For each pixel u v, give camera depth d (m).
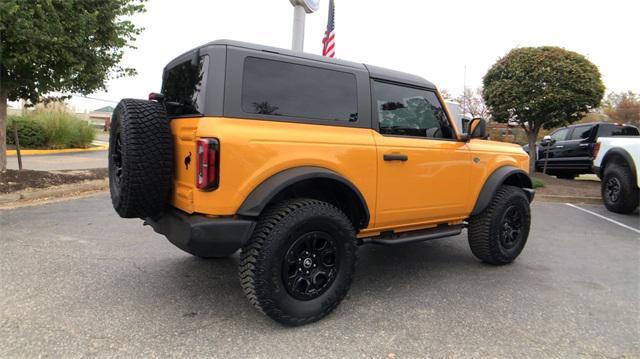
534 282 4.08
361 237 3.67
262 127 2.89
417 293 3.71
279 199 3.12
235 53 2.88
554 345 2.84
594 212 8.08
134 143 2.86
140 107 2.99
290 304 2.91
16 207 6.83
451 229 4.28
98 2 7.91
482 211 4.43
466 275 4.24
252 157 2.81
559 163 12.79
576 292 3.83
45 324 2.89
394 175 3.60
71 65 7.63
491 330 3.03
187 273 3.98
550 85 10.43
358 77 3.47
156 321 3.00
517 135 20.75
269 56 3.03
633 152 7.62
